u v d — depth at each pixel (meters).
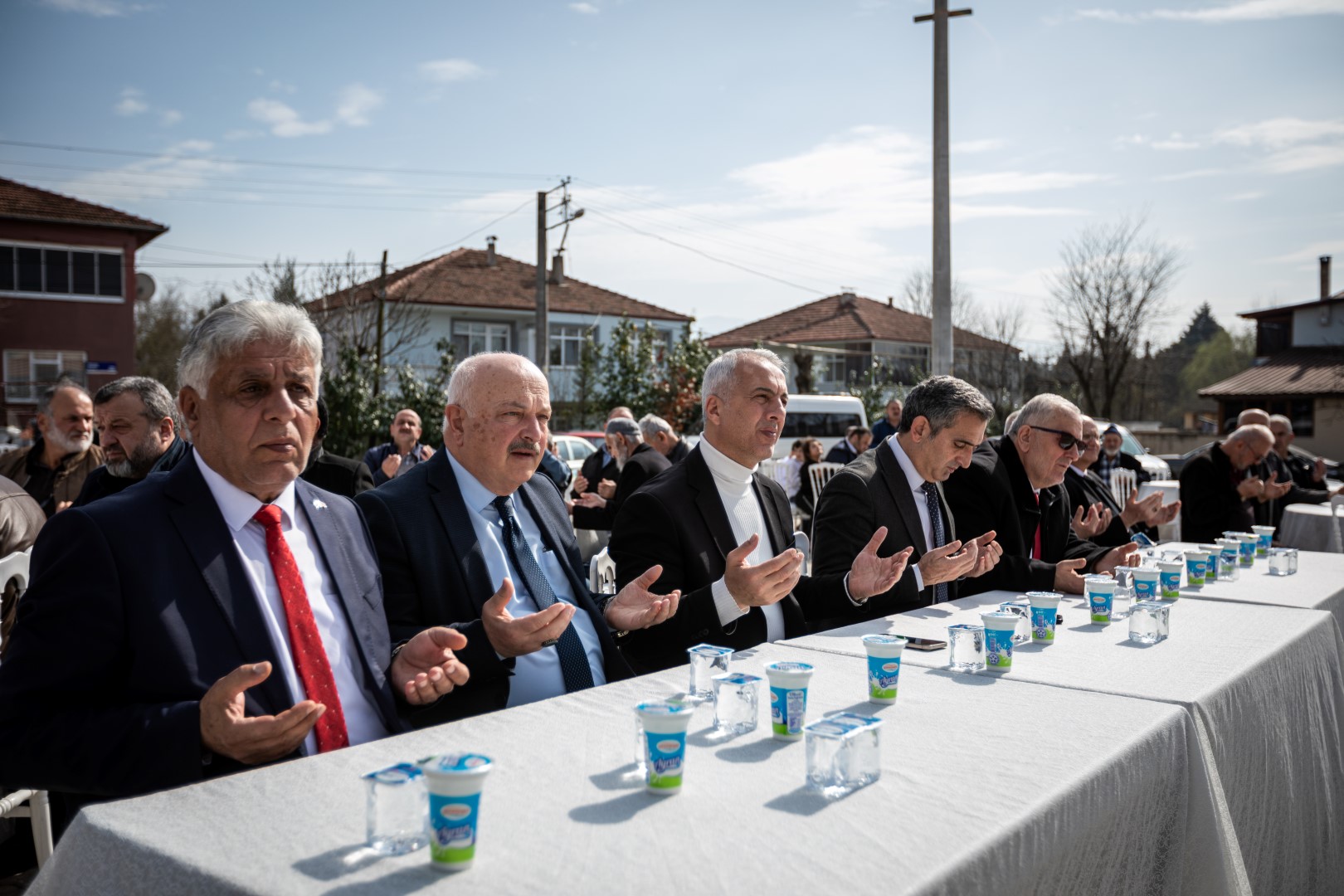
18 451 5.54
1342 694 3.21
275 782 1.55
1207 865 1.99
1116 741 1.80
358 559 2.35
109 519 1.93
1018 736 1.83
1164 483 10.07
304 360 2.14
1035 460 4.29
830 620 3.43
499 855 1.28
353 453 18.69
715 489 3.32
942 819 1.42
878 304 45.03
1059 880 1.52
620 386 25.75
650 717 1.50
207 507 2.06
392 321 25.70
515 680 2.67
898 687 2.21
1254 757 2.41
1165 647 2.68
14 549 3.39
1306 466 9.59
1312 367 36.06
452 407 2.81
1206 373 65.38
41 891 1.39
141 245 30.81
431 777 1.23
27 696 1.82
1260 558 4.82
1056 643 2.75
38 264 28.08
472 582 2.66
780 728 1.81
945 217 13.38
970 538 4.11
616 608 2.62
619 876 1.21
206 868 1.24
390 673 2.27
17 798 2.96
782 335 41.91
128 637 1.89
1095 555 4.00
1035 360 32.69
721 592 2.76
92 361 28.80
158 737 1.71
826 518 3.70
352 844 1.31
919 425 3.77
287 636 2.07
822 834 1.35
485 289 33.31
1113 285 32.38
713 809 1.45
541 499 3.10
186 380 2.11
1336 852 3.07
